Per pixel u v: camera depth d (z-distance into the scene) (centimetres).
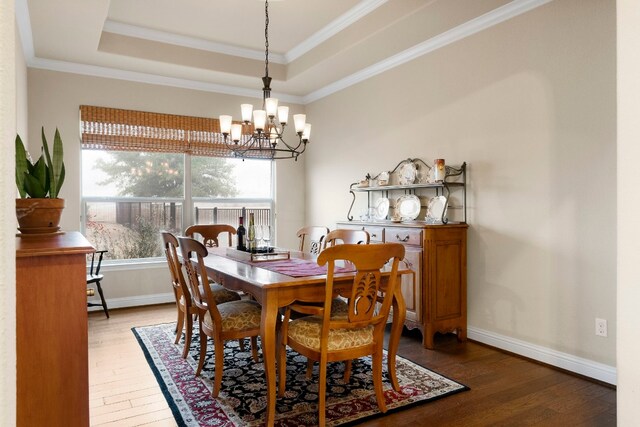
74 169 438
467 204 354
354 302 218
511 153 319
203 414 225
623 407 140
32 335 131
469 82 351
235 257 322
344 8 371
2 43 50
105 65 439
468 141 352
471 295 352
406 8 329
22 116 360
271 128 312
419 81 398
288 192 566
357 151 480
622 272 140
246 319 254
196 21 397
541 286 300
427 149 391
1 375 51
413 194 405
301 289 227
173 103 488
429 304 331
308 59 455
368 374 279
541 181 299
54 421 133
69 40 371
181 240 262
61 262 134
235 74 470
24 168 185
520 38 312
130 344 339
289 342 236
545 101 296
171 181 498
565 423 217
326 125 534
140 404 237
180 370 284
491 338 335
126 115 459
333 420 219
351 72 469
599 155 268
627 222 139
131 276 466
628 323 139
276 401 240
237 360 303
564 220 286
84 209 452
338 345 218
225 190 531
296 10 373
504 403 239
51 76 426
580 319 278
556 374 279
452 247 344
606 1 264
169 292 486
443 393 250
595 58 269
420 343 345
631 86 138
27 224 182
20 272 129
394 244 217
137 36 416
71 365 135
